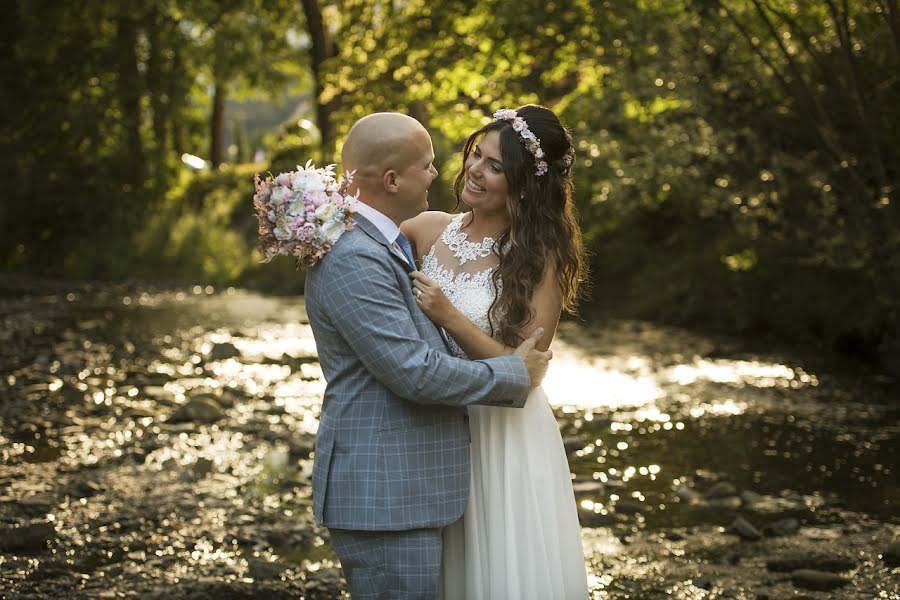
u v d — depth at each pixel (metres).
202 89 25.91
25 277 19.38
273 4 22.17
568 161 3.19
